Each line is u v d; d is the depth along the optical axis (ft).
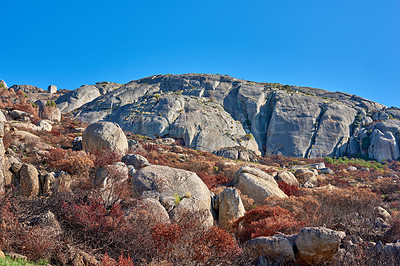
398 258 31.27
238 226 43.98
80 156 47.91
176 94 323.57
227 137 257.75
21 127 81.05
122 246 30.76
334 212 54.03
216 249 30.12
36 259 25.54
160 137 245.04
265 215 43.42
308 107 299.17
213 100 319.06
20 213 30.07
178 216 39.73
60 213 32.14
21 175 37.09
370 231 43.75
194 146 240.73
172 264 27.76
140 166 56.03
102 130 70.13
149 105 287.28
